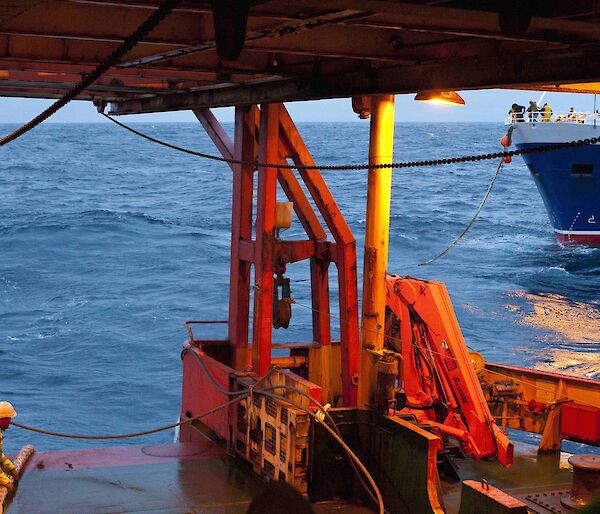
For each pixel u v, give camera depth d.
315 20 5.82
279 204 11.29
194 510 9.02
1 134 193.62
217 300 31.83
